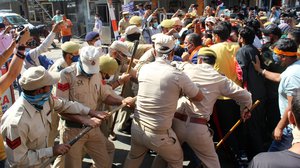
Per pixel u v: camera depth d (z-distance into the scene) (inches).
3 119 93.7
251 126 155.9
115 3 541.0
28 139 94.4
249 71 151.3
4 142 94.2
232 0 829.8
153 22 352.5
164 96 110.9
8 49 104.9
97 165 129.9
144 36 309.9
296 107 62.1
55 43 597.6
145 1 637.3
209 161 124.5
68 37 552.7
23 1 792.3
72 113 115.0
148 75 115.0
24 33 106.7
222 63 154.6
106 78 141.9
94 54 115.5
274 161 62.0
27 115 92.7
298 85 111.0
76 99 121.1
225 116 156.9
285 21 351.6
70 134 121.3
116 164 165.9
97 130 125.7
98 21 489.7
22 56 104.3
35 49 180.9
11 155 92.0
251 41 154.8
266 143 172.2
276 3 821.2
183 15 367.6
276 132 120.0
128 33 200.8
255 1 826.2
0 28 260.5
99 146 127.6
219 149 169.5
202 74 122.3
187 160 163.6
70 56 148.1
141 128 117.4
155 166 132.1
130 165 126.2
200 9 673.6
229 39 170.9
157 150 116.0
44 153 96.0
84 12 629.9
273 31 181.8
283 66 140.8
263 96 154.6
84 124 114.9
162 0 695.7
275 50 128.0
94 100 126.2
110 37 484.1
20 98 95.2
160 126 112.5
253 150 159.8
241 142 162.9
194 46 167.3
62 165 126.2
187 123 121.6
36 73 90.8
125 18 390.3
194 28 247.0
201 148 123.2
